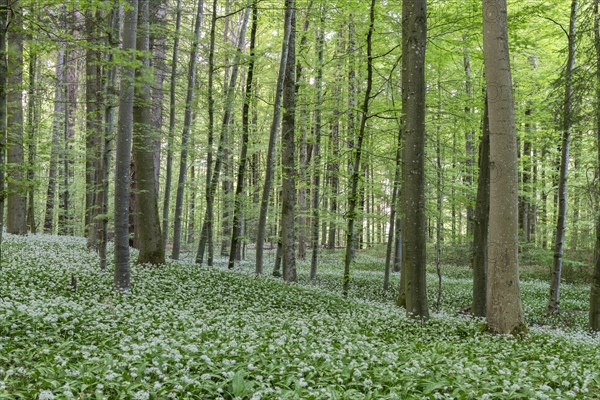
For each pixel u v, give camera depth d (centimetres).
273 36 2798
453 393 586
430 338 989
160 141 1845
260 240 1861
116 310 956
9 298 963
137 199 1605
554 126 1562
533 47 1864
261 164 3322
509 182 1061
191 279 1465
